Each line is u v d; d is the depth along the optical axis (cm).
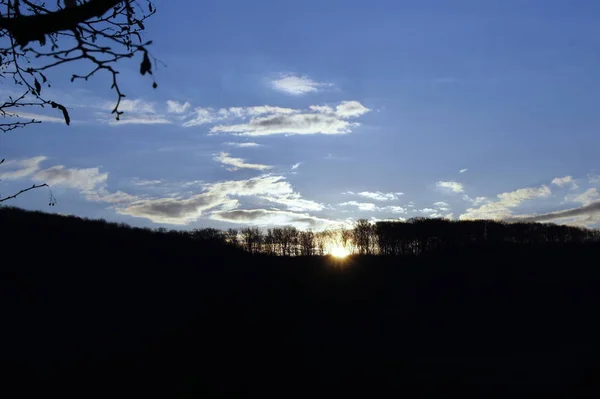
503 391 3772
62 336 4150
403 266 8594
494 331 5672
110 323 4706
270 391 3606
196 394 3434
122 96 361
